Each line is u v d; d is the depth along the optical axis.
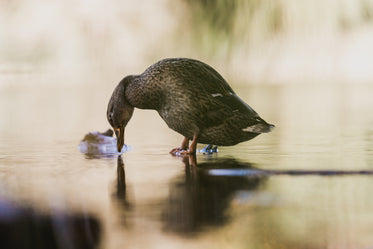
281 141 9.63
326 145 8.99
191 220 4.43
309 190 5.45
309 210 4.67
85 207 4.91
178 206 4.89
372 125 12.20
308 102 18.84
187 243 3.89
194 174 6.47
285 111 16.11
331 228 4.16
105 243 3.94
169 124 8.17
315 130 11.41
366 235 3.99
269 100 19.88
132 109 8.41
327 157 7.64
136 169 6.98
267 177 6.18
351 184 5.73
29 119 15.82
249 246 3.81
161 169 6.93
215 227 4.23
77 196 5.38
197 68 7.96
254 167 6.89
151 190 5.59
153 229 4.22
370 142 9.31
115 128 8.47
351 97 20.33
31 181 6.25
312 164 7.04
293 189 5.50
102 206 4.94
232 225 4.28
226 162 7.36
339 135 10.45
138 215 4.61
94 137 9.57
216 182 5.93
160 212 4.70
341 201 4.98
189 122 7.98
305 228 4.16
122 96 8.29
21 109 19.05
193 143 8.13
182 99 7.87
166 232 4.14
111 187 5.81
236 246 3.81
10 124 14.45
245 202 5.00
